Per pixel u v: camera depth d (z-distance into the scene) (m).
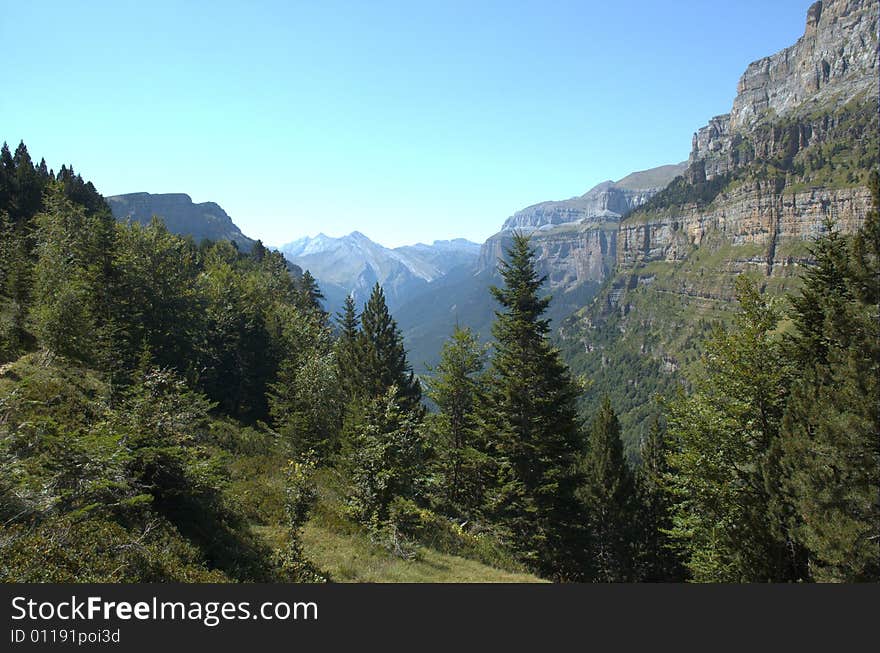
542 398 26.12
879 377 15.57
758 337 22.19
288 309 63.41
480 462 28.22
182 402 16.12
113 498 11.48
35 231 47.34
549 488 24.92
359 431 23.14
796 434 17.61
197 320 45.28
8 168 92.25
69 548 8.95
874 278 16.77
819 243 21.52
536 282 27.64
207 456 16.47
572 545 27.25
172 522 13.26
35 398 17.22
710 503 22.47
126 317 35.22
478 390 30.50
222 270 65.56
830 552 15.08
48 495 10.38
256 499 19.58
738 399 22.45
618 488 38.28
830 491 15.73
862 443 15.19
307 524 19.17
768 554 18.97
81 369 27.81
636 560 38.88
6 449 11.05
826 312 18.08
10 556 8.21
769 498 19.66
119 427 13.45
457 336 32.59
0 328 28.62
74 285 32.38
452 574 17.61
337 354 51.41
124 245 40.00
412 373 45.22
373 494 20.44
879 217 16.84
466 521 26.81
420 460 23.62
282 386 37.44
